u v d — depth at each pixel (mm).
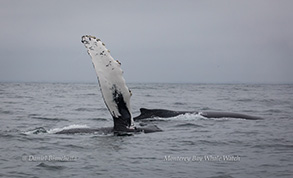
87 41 28953
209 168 23375
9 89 162875
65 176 21609
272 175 22000
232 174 22203
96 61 28969
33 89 166750
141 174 22062
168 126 40375
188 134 35219
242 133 36188
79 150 27359
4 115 53250
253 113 58938
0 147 28562
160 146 29172
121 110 31516
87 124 43719
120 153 26594
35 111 59469
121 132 32312
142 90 166750
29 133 34438
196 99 95875
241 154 27078
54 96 106625
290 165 24047
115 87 30031
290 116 52906
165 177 21578
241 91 158625
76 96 108188
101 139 30812
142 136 32406
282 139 32875
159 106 72875
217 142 31438
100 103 78938
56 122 45750
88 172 22328
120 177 21531
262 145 30312
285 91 159875
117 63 29469
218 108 68938
